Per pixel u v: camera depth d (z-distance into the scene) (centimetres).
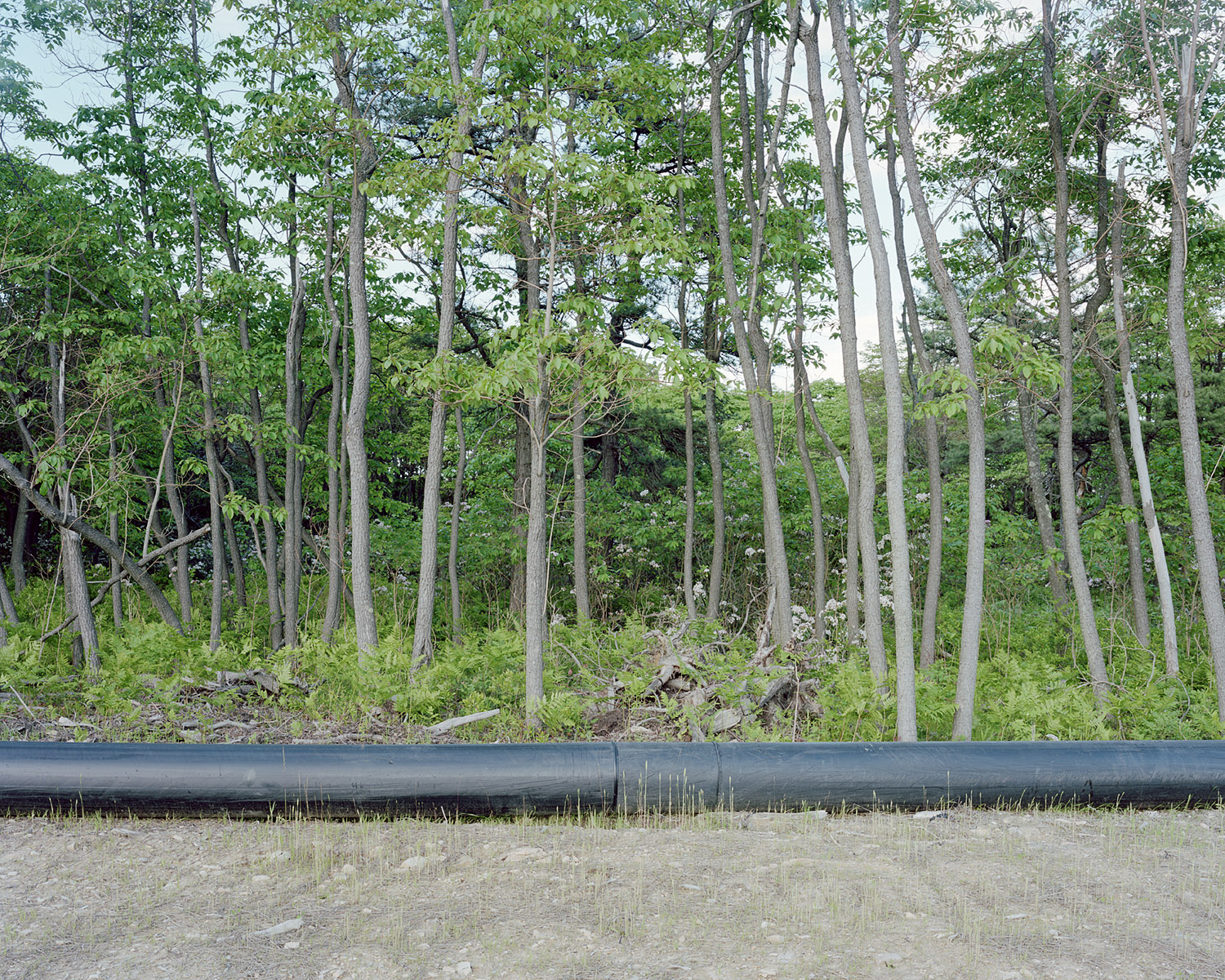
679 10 1052
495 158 813
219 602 1098
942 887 435
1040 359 696
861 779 563
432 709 782
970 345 721
